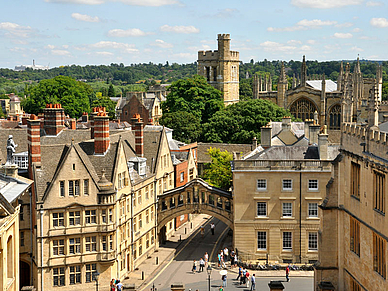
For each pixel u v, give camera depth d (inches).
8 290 1749.5
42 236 2746.1
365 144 2059.5
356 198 2188.7
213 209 3503.9
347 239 2301.9
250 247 3297.2
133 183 3196.4
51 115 3673.7
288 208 3265.3
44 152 2903.5
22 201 2824.8
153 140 3782.0
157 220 3612.2
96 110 3673.7
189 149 4859.7
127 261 3137.3
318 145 3368.6
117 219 2933.1
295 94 7514.8
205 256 3341.5
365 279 2086.6
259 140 5777.6
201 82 7037.4
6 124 5531.5
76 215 2817.4
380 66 7623.0
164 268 3260.3
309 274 3137.3
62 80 7829.7
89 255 2832.2
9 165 2228.1
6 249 1724.9
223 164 4667.8
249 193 3272.6
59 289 2790.4
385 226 1865.2
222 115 6043.3
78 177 2797.7
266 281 3031.5
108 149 3029.0
